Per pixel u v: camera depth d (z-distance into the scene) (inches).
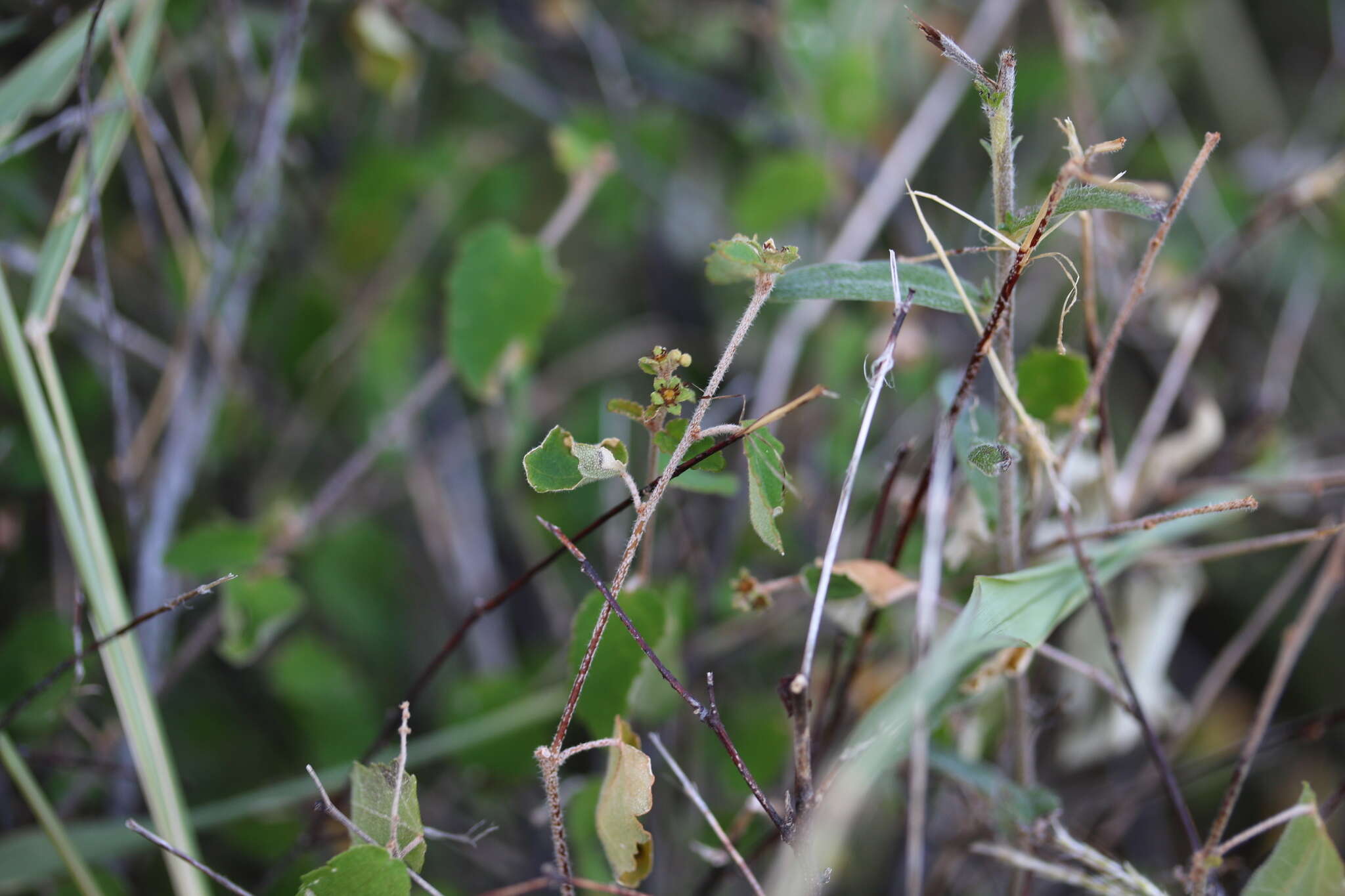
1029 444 30.0
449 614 45.0
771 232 41.3
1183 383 43.6
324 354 44.7
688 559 34.3
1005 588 28.6
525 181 50.8
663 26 55.2
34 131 31.8
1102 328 36.0
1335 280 50.0
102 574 30.1
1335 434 41.5
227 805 32.3
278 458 44.9
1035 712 32.0
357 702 39.4
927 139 42.7
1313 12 63.3
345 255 45.9
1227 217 47.8
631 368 49.5
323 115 47.9
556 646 39.6
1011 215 28.0
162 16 35.5
